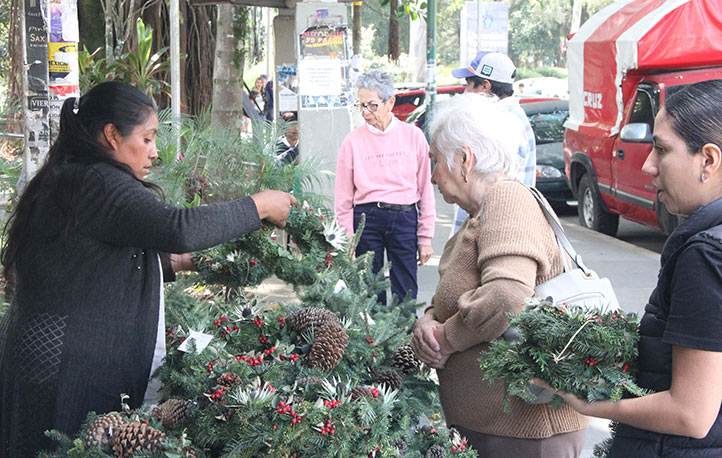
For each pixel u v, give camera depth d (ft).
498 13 42.22
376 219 16.20
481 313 7.17
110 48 28.04
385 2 35.04
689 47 28.60
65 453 7.02
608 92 31.14
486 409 7.70
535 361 6.13
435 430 7.73
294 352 8.02
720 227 5.37
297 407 6.64
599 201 32.42
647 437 5.88
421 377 8.91
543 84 86.02
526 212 7.36
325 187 19.86
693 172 5.53
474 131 7.72
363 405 6.84
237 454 6.58
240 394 6.73
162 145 12.66
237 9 22.98
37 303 7.44
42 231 7.36
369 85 16.01
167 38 30.50
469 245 7.78
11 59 24.48
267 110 44.09
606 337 5.76
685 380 5.35
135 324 7.67
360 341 8.21
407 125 16.53
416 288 16.83
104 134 7.36
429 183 16.67
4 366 7.59
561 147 38.75
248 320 8.34
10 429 7.48
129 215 7.11
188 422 7.22
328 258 9.21
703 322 5.22
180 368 7.87
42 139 11.65
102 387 7.51
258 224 7.68
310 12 20.90
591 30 34.42
